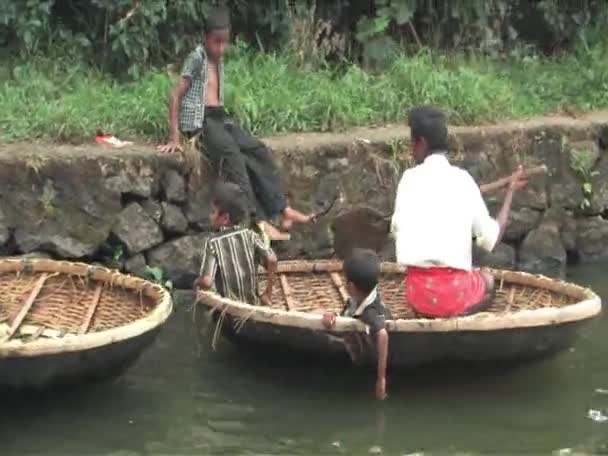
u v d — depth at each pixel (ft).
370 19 29.58
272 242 23.17
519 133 24.89
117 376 16.26
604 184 25.70
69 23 27.78
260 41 29.01
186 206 22.53
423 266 17.38
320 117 24.91
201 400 16.63
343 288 20.99
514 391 17.17
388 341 16.34
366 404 16.55
